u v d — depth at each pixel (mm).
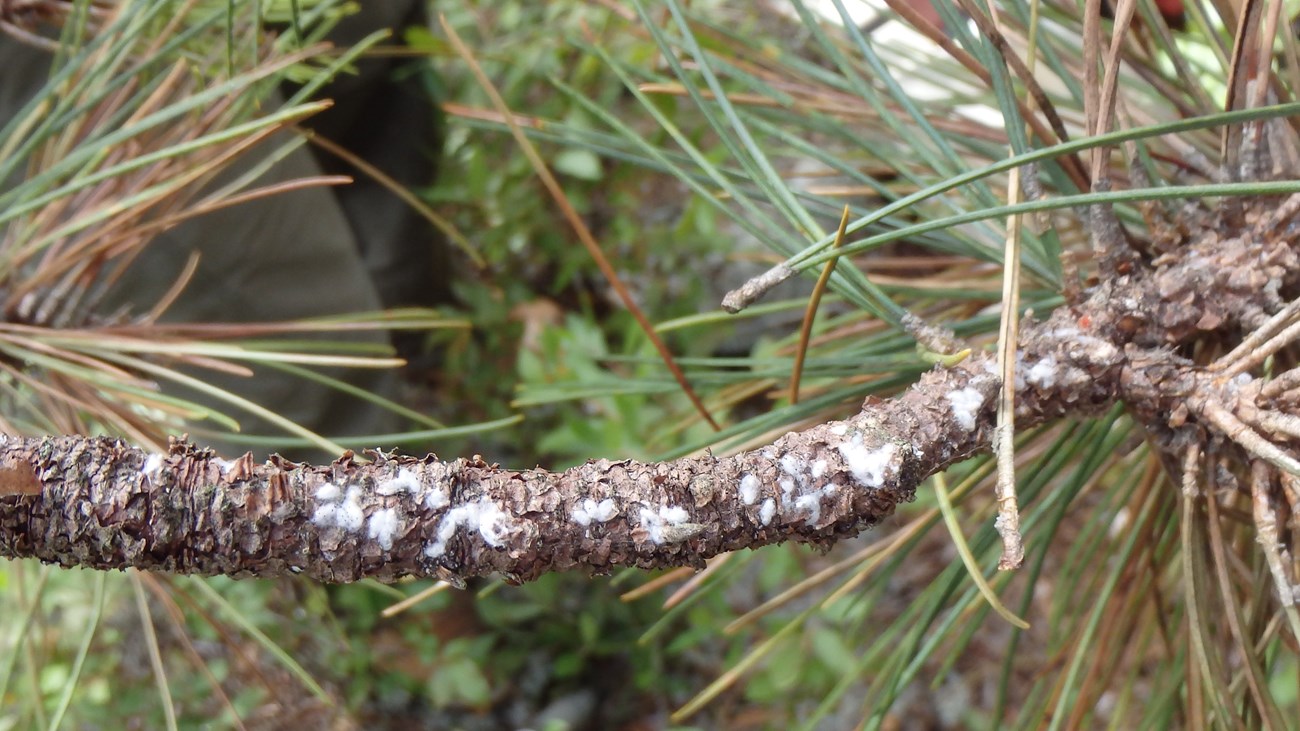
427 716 942
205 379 560
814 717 373
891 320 326
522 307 1109
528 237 1110
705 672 998
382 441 349
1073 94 356
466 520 291
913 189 408
